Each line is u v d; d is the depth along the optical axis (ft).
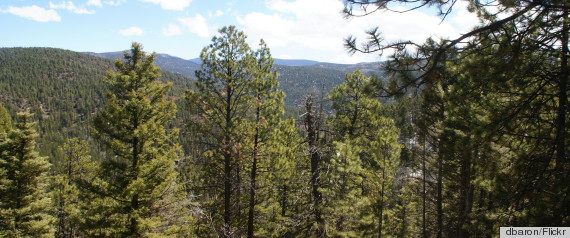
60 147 81.46
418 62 15.58
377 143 47.50
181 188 54.39
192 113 49.26
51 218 71.67
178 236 53.31
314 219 51.06
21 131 67.82
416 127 48.14
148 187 49.75
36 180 69.77
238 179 50.90
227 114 49.93
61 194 76.07
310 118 55.88
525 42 15.56
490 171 20.56
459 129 36.96
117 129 49.42
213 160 50.11
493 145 20.10
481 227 20.35
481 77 17.40
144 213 48.75
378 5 15.31
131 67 52.85
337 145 45.29
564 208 15.28
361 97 60.44
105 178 50.31
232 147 45.65
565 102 16.49
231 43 48.42
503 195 19.25
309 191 54.29
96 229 48.75
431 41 15.39
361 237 45.19
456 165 44.70
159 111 53.67
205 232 52.06
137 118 50.47
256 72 49.03
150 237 49.29
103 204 49.55
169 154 52.31
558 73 16.39
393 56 15.69
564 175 16.07
